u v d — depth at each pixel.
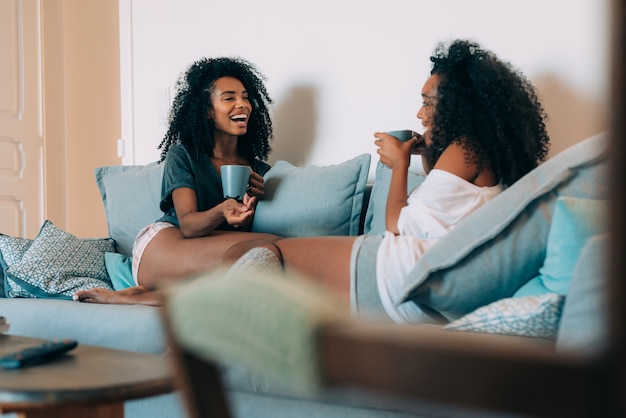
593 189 1.47
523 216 1.49
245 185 2.44
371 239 1.82
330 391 0.36
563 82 2.29
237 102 2.71
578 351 0.31
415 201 1.84
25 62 4.34
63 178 4.46
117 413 1.43
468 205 1.79
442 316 1.61
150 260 2.45
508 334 1.39
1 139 4.24
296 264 1.88
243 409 1.62
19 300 2.33
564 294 1.37
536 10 2.35
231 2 3.23
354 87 2.81
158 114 3.54
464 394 0.32
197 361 0.44
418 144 2.14
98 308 2.08
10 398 1.20
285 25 3.03
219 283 0.40
